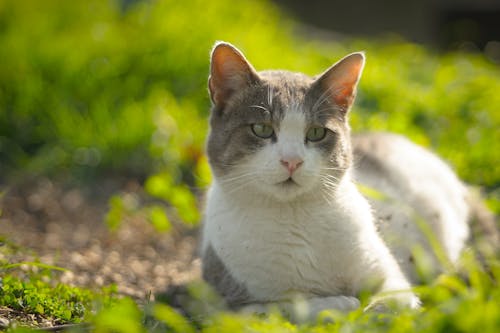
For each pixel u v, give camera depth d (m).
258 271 4.39
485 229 5.76
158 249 6.37
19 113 8.30
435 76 9.98
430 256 5.25
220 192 4.67
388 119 7.68
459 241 5.57
